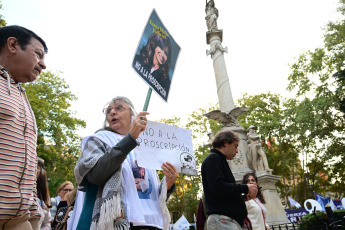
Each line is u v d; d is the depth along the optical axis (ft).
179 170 9.56
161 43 10.14
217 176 11.63
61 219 15.29
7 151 6.00
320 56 101.19
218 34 56.03
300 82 104.88
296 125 107.55
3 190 5.80
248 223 13.34
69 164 98.99
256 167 43.37
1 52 7.16
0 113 6.07
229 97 50.98
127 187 8.25
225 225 11.25
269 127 124.67
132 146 7.53
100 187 7.72
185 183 135.54
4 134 6.03
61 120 98.78
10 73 7.11
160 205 8.94
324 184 138.51
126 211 7.63
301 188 134.72
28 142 6.63
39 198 13.69
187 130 10.51
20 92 7.04
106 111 9.80
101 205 7.29
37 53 7.46
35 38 7.57
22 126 6.53
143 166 8.78
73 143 102.63
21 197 6.13
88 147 8.17
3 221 5.88
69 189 18.94
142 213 8.09
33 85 95.25
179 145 10.00
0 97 6.17
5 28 7.26
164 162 9.31
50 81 101.19
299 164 140.36
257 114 129.59
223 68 53.11
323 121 96.63
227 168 12.41
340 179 127.54
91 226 7.22
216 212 11.51
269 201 39.55
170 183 9.32
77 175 7.79
